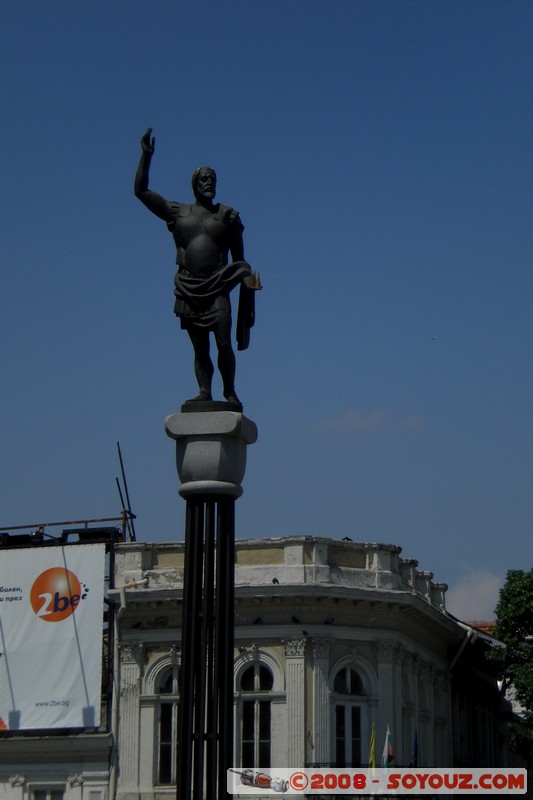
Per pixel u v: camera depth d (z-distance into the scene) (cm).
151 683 4400
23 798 4384
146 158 1856
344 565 4522
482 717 5997
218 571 1753
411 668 4734
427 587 5022
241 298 1892
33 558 4553
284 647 4341
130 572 4516
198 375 1841
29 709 4434
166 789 4288
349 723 4381
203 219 1847
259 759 4269
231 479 1781
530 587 5075
